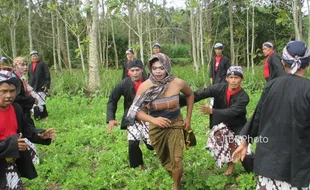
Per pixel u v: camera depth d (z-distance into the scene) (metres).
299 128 3.23
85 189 5.21
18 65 6.88
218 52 10.51
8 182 3.85
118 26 32.72
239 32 20.48
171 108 4.56
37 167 6.00
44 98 10.02
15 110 3.96
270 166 3.35
